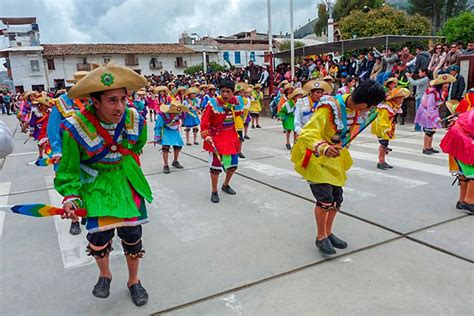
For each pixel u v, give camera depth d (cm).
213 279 341
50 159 407
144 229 460
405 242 397
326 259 368
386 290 313
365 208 497
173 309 301
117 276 354
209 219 485
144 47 5328
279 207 519
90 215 280
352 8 3500
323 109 352
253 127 1337
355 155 799
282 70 2077
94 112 282
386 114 662
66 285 344
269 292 318
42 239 448
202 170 749
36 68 4841
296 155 376
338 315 285
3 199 612
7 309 309
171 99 754
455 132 459
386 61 1334
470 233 412
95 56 4997
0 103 3375
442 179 611
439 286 316
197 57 5438
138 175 308
